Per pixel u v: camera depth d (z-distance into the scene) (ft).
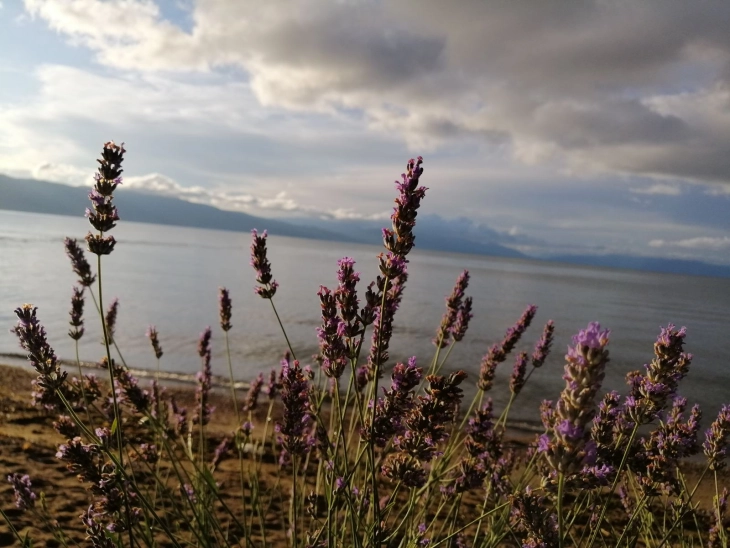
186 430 16.08
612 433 8.89
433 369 13.56
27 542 8.95
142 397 11.23
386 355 8.64
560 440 5.38
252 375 59.47
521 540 9.84
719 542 10.82
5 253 208.03
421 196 7.89
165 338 77.36
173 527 13.30
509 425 45.62
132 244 422.00
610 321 144.87
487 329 107.55
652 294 320.70
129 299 116.06
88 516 8.31
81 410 11.08
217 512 16.08
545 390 58.34
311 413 10.84
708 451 9.62
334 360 8.66
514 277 384.68
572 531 12.19
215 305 118.11
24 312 8.00
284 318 105.50
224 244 604.08
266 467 22.48
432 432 7.70
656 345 7.92
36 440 22.71
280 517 16.21
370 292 8.47
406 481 8.15
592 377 5.38
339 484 9.04
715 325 153.38
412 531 10.40
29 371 54.90
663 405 7.75
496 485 11.67
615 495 18.37
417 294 180.65
